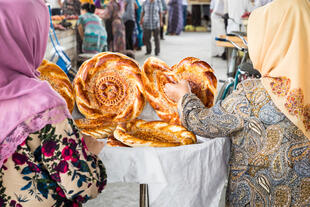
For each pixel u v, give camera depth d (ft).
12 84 3.21
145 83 5.63
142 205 5.44
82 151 3.52
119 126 5.43
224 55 22.68
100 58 5.63
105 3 22.85
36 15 3.34
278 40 4.02
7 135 3.16
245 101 4.37
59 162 3.33
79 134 3.55
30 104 3.20
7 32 3.13
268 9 4.09
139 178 4.72
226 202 4.86
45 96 3.27
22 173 3.31
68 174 3.37
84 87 5.60
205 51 26.63
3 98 3.15
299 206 4.20
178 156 4.68
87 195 3.55
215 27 22.54
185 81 5.24
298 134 4.15
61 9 19.71
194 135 5.24
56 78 5.36
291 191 4.21
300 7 3.95
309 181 4.18
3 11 3.11
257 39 4.20
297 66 3.92
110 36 20.93
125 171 4.73
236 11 18.12
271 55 4.10
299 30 3.92
